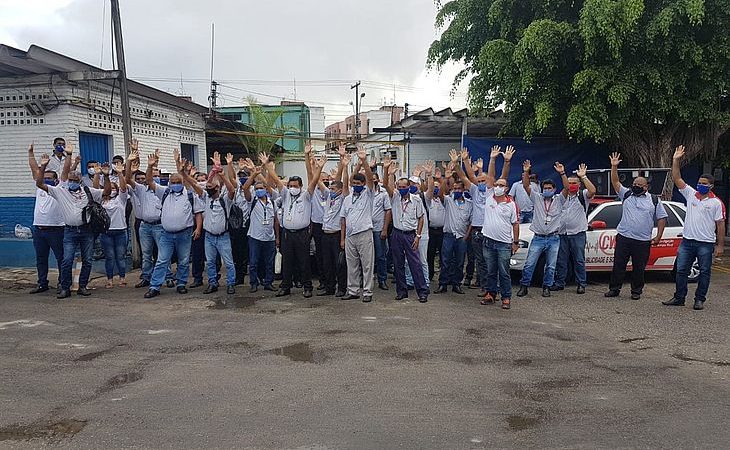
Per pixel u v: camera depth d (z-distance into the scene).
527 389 4.79
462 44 13.95
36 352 5.73
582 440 3.86
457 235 8.67
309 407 4.37
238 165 9.83
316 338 6.24
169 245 8.51
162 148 14.26
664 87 11.62
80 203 8.31
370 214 8.07
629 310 7.77
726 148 14.67
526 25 12.88
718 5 11.02
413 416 4.22
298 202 8.31
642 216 8.24
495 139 15.56
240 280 9.42
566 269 9.07
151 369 5.23
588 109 11.53
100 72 10.48
